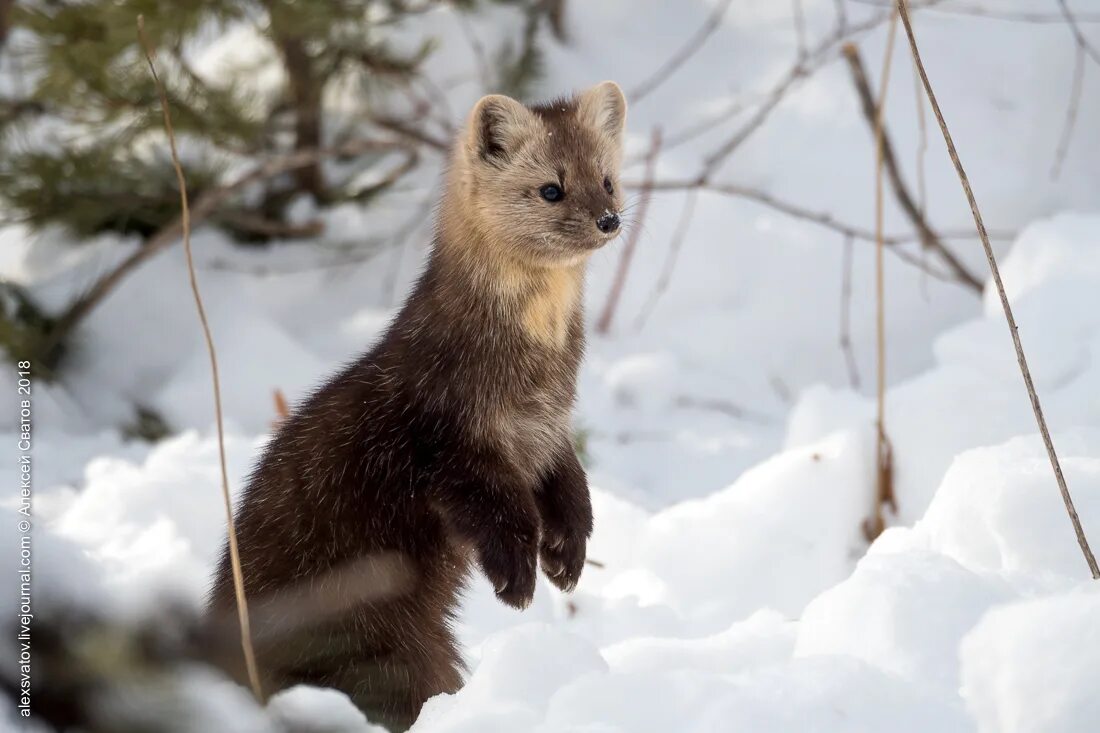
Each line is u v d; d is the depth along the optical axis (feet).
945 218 59.93
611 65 68.44
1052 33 65.87
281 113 58.44
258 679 23.70
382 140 60.54
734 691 19.95
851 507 34.94
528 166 28.86
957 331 39.96
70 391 53.36
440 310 28.22
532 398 28.68
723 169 63.26
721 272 59.82
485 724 20.29
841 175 62.03
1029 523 25.14
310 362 53.72
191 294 56.90
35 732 16.93
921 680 20.44
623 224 30.83
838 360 57.41
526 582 26.89
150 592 19.40
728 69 68.28
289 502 27.53
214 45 62.39
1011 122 63.46
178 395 51.55
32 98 50.98
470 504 27.22
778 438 51.75
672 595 34.19
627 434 51.93
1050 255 42.80
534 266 28.48
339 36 54.70
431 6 61.26
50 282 56.54
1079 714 17.90
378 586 27.25
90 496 36.52
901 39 66.95
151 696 17.63
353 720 20.86
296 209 61.57
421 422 27.71
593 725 19.51
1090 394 34.17
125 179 54.44
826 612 22.54
